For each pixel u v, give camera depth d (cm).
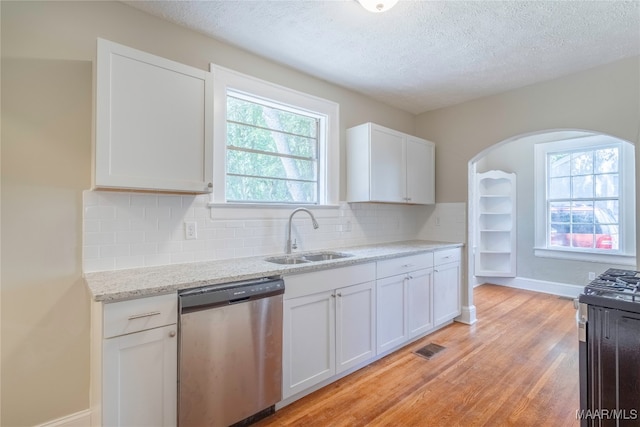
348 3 194
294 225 279
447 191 375
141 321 145
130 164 167
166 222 209
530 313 380
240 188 255
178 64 184
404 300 284
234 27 219
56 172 172
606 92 272
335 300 226
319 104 298
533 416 192
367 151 305
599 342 139
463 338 308
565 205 459
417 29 221
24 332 164
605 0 189
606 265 418
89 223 181
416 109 386
